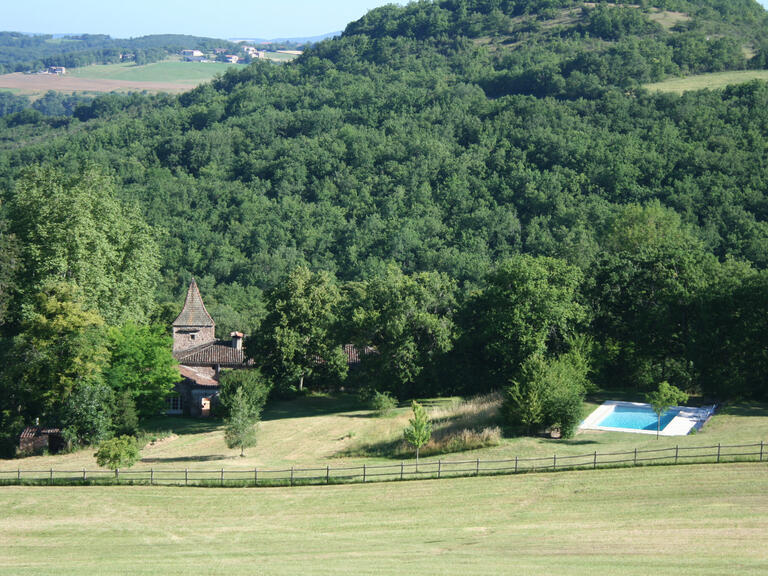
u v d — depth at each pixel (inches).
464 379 2731.3
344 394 3144.7
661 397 1930.4
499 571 1189.1
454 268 5265.8
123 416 2466.8
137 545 1440.7
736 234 4613.7
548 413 1985.7
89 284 2746.1
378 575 1206.3
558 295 2511.1
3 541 1482.5
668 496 1497.3
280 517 1573.6
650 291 2623.0
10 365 2470.5
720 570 1129.4
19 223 2839.6
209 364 3154.5
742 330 2388.0
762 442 1740.9
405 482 1752.0
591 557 1223.5
